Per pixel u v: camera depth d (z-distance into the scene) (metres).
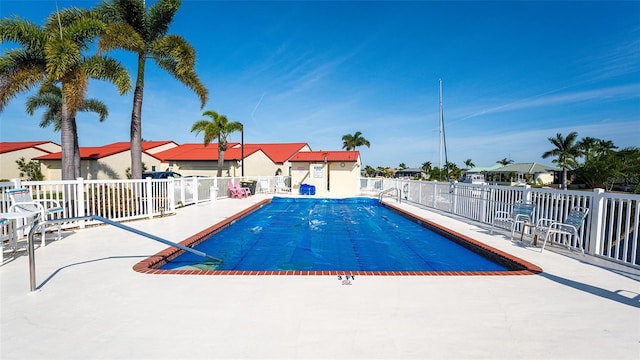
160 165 31.75
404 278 4.37
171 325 3.01
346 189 20.73
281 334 2.86
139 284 4.05
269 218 12.21
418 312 3.32
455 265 6.32
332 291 3.87
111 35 11.23
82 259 5.18
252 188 19.00
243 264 6.38
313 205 16.36
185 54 12.87
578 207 6.09
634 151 38.66
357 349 2.65
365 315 3.24
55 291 3.81
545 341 2.80
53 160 30.30
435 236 8.90
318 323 3.07
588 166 40.72
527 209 6.90
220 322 3.07
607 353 2.64
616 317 3.27
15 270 4.58
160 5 12.84
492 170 54.91
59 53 9.88
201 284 4.06
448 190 12.00
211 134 24.39
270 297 3.66
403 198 17.11
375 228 10.21
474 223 9.56
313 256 7.00
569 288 4.05
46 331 2.90
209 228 8.21
